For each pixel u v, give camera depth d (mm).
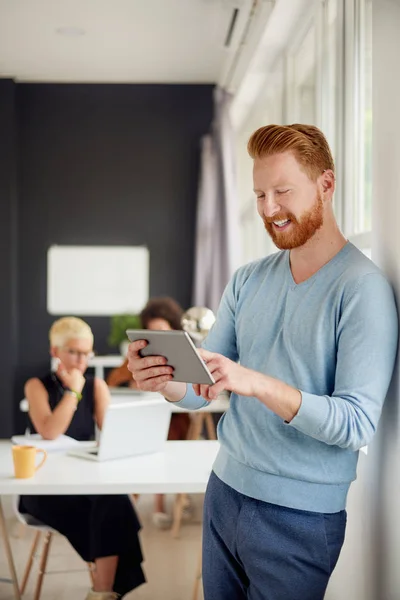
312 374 1803
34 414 3277
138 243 7031
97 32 5551
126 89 7004
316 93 3580
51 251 7008
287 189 1804
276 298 1919
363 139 2920
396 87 1905
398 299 1875
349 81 3021
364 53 2885
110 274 7031
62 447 3080
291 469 1792
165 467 2750
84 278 7027
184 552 3961
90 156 7016
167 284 7043
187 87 7008
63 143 7008
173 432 4559
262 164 1830
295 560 1807
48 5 5012
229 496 1905
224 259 5660
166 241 7031
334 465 1797
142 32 5543
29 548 4035
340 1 3084
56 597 3336
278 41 4414
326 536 1810
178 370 1761
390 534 1975
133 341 1813
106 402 3461
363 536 2289
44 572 3201
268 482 1816
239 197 6742
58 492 2506
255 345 1927
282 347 1866
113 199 7031
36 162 7008
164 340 1719
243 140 6602
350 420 1666
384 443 2029
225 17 5008
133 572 2994
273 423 1821
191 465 2779
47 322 7023
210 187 6305
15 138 6977
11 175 6809
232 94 5840
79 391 3305
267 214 1832
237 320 2029
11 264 6812
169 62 6320
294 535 1794
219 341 2096
